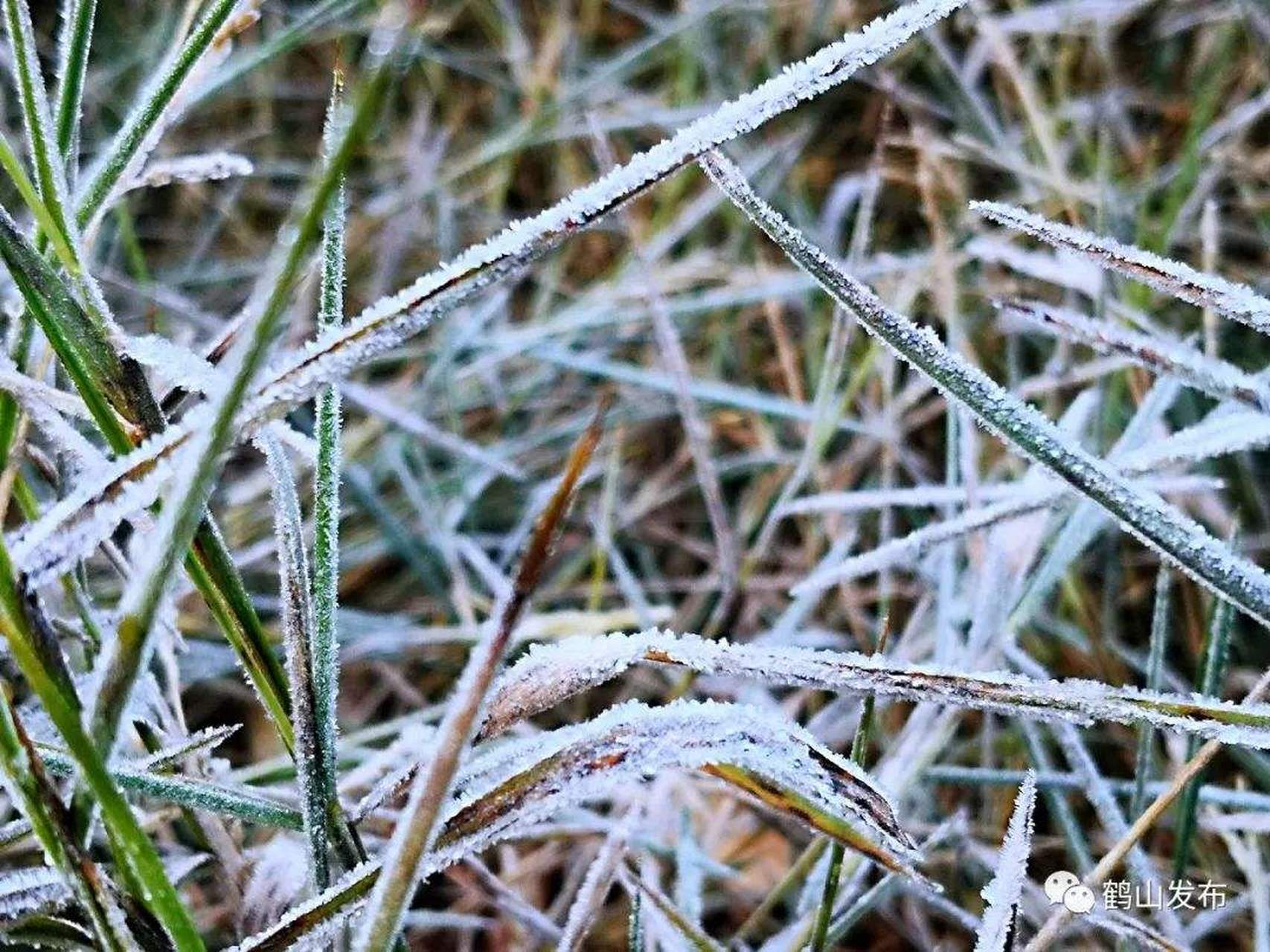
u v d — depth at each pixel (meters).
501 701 0.36
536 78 0.78
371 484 0.59
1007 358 0.62
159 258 0.75
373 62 0.31
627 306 0.68
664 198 0.73
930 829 0.47
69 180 0.38
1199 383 0.39
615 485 0.64
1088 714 0.36
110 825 0.33
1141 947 0.42
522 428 0.68
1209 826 0.44
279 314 0.31
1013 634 0.45
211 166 0.41
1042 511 0.46
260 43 0.81
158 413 0.35
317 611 0.36
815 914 0.41
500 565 0.61
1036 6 0.76
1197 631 0.51
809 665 0.36
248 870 0.40
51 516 0.33
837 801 0.35
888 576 0.52
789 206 0.73
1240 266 0.64
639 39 0.85
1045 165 0.68
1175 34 0.73
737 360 0.69
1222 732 0.35
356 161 0.78
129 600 0.32
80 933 0.36
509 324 0.74
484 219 0.76
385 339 0.34
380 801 0.37
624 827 0.40
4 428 0.36
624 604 0.61
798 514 0.62
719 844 0.49
